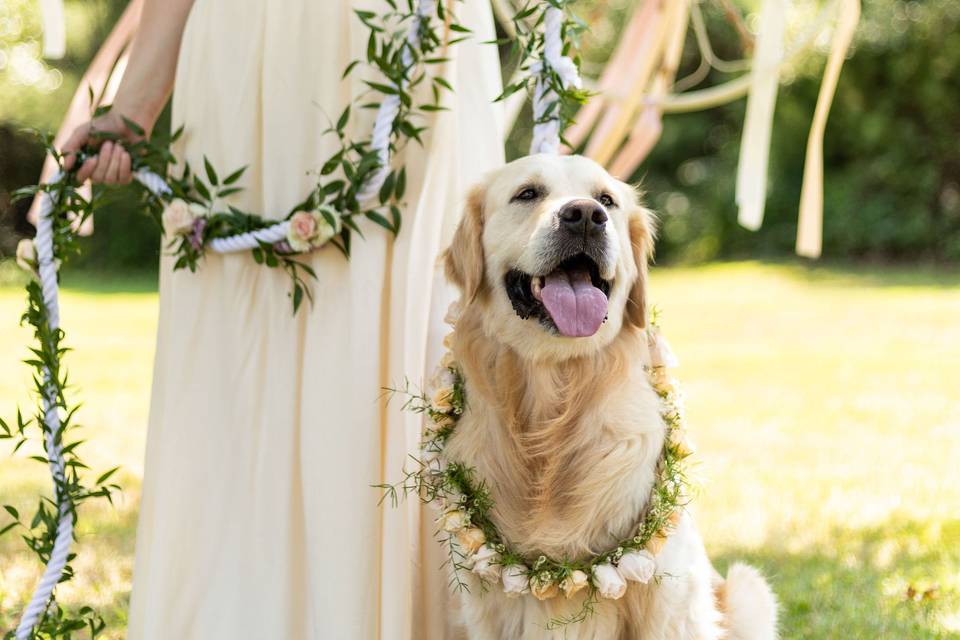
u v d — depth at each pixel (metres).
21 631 3.14
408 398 3.18
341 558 3.07
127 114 3.30
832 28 18.95
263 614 3.15
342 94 3.20
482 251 3.23
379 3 3.18
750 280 18.62
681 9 6.24
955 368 9.87
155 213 3.30
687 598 3.02
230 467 3.19
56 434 3.21
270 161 3.19
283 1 3.17
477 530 2.97
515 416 3.08
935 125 19.98
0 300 16.78
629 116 6.24
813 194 5.15
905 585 4.41
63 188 3.26
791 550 4.91
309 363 3.16
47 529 3.21
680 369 10.30
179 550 3.18
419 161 3.25
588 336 2.90
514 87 3.33
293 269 3.12
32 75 20.45
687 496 3.05
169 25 3.34
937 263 20.05
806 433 7.38
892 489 5.89
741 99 21.47
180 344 3.20
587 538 2.98
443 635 3.37
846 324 13.13
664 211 22.19
